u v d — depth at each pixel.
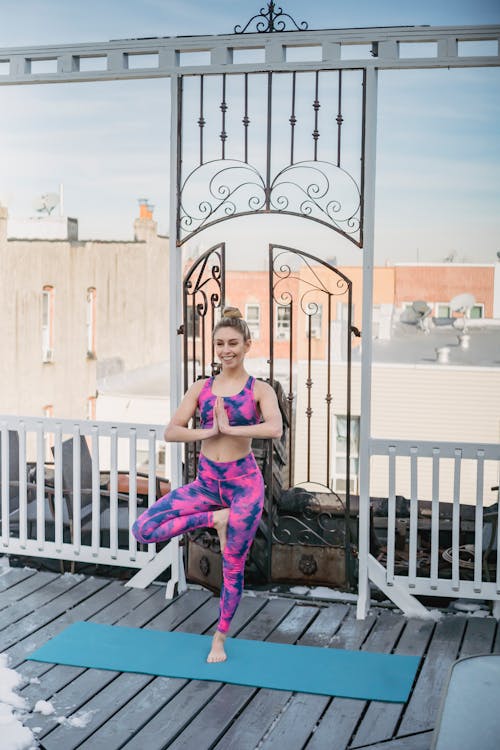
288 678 4.25
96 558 5.51
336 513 5.41
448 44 4.77
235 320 4.33
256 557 5.39
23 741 3.65
